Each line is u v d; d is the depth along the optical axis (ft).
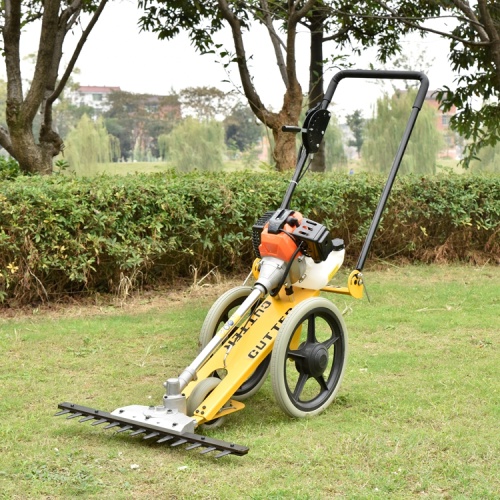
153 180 28.84
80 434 14.21
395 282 29.81
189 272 29.40
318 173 35.65
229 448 12.41
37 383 17.47
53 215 24.71
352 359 19.38
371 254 33.81
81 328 22.36
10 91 34.60
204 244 28.32
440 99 44.01
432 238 34.50
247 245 30.58
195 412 13.74
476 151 44.19
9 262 24.66
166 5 43.14
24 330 22.18
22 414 15.37
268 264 14.99
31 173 34.78
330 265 15.85
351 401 16.19
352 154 137.08
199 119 106.93
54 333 21.77
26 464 12.73
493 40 37.81
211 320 15.58
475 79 43.06
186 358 19.70
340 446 13.50
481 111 43.55
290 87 39.37
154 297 27.02
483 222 34.04
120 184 26.63
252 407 15.99
